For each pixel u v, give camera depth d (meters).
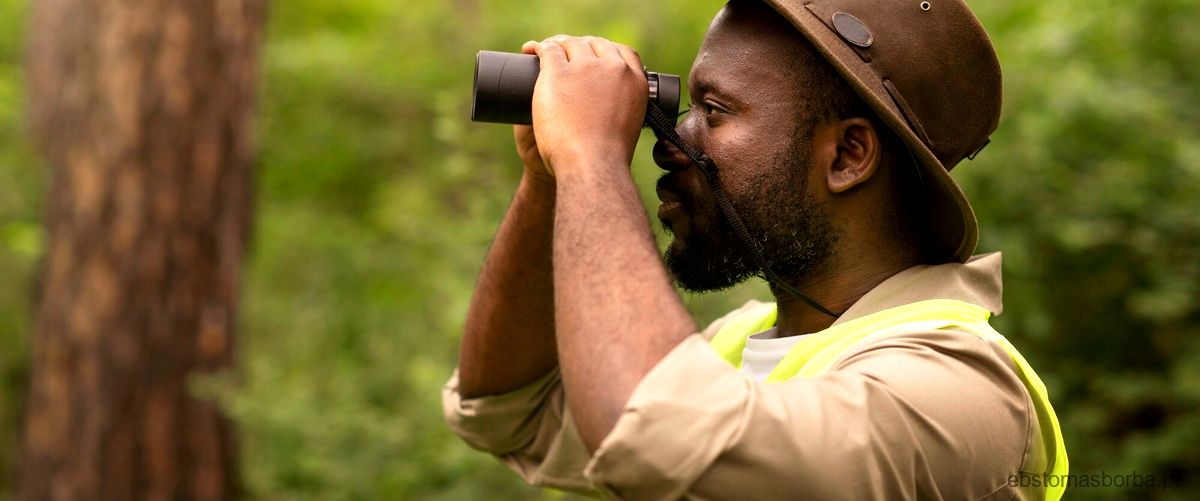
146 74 5.33
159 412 5.34
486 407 2.01
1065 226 4.71
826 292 1.71
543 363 1.98
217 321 5.45
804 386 1.31
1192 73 5.15
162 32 5.34
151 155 5.34
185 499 5.37
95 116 5.35
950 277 1.66
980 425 1.38
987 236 4.70
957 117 1.67
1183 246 4.83
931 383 1.37
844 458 1.26
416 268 6.45
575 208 1.37
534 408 2.00
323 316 6.93
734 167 1.64
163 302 5.35
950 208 1.66
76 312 5.34
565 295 1.31
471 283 4.48
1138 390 4.67
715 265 1.69
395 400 4.91
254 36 5.61
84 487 5.32
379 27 8.78
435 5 8.20
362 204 8.69
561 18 7.23
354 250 7.67
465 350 2.01
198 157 5.40
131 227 5.32
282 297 7.61
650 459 1.21
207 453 5.40
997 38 5.33
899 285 1.65
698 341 1.27
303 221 8.42
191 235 5.39
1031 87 4.86
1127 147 4.87
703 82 1.68
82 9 5.42
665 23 7.22
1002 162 4.77
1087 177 4.84
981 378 1.43
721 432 1.22
